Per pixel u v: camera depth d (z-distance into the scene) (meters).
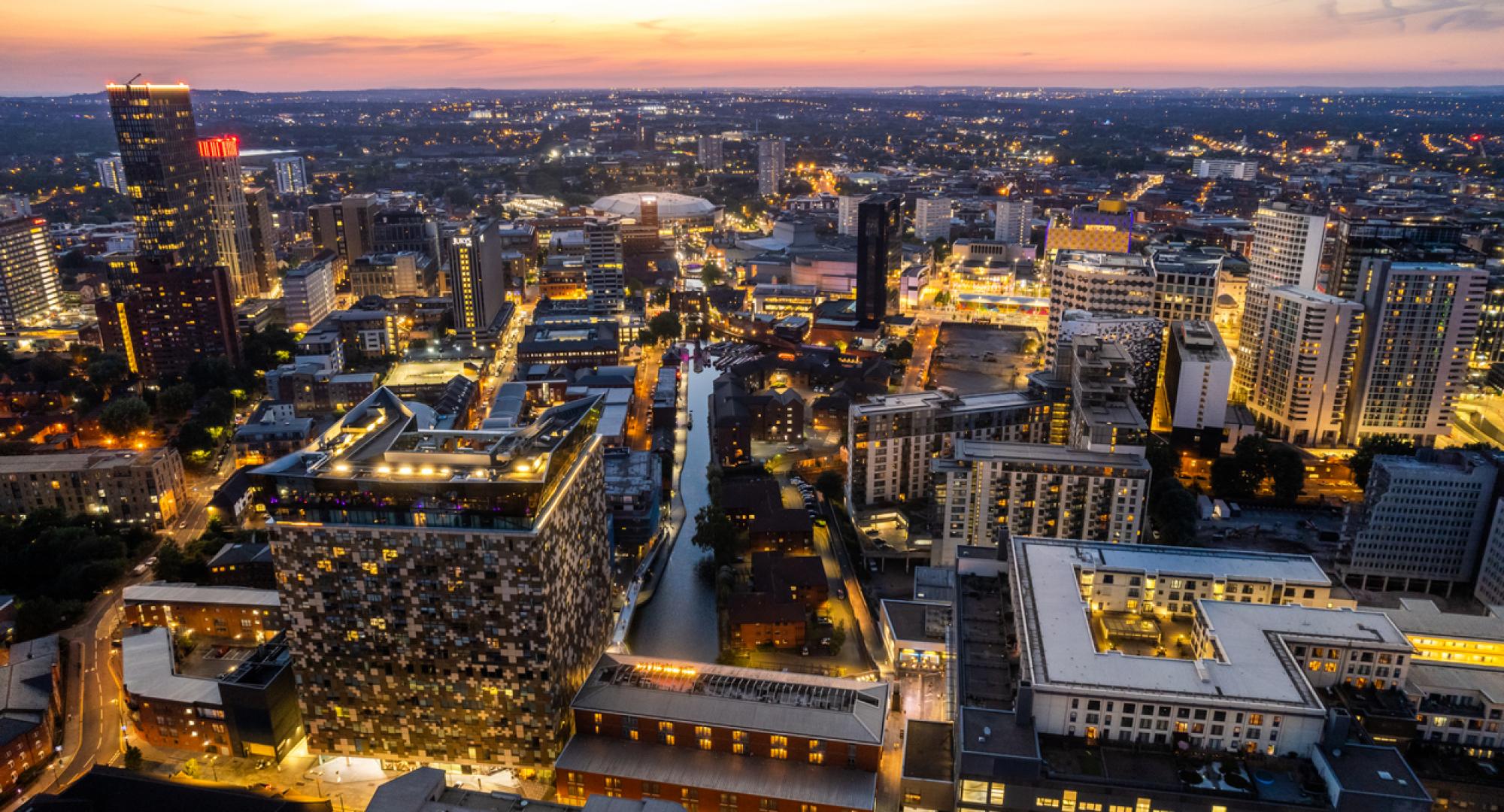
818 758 196.25
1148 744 175.75
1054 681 177.62
